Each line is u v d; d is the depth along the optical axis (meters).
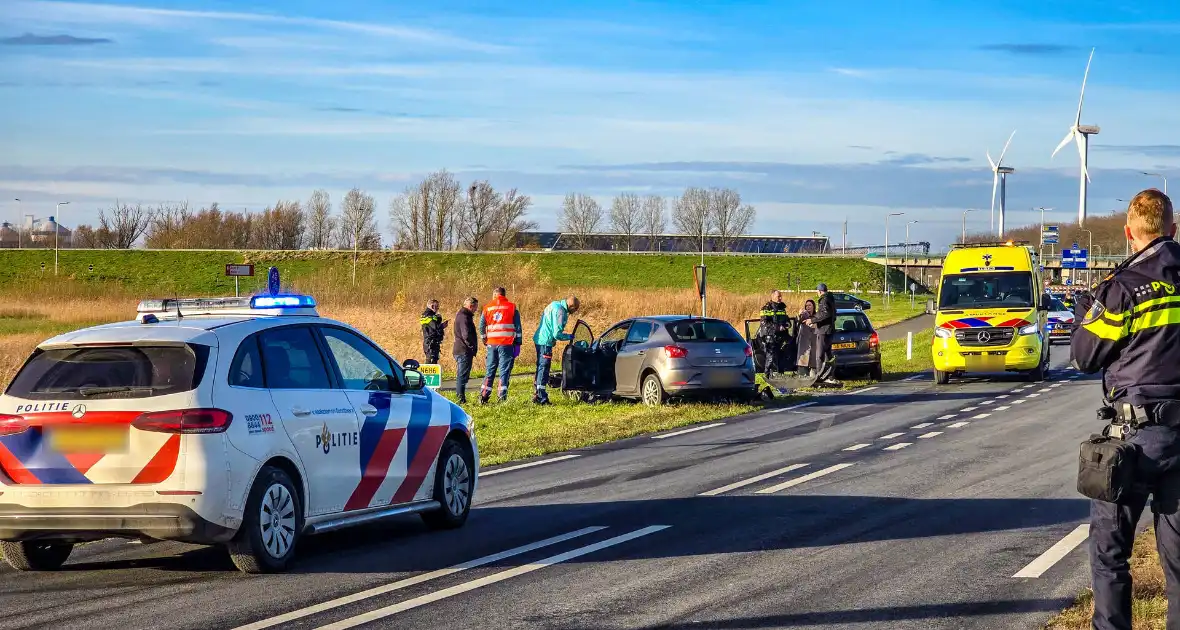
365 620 6.36
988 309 24.88
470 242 136.12
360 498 8.40
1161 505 5.02
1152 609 6.19
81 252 113.44
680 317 20.30
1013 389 23.44
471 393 23.44
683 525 9.37
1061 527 9.04
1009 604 6.62
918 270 135.62
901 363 31.81
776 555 8.12
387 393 8.95
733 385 19.70
